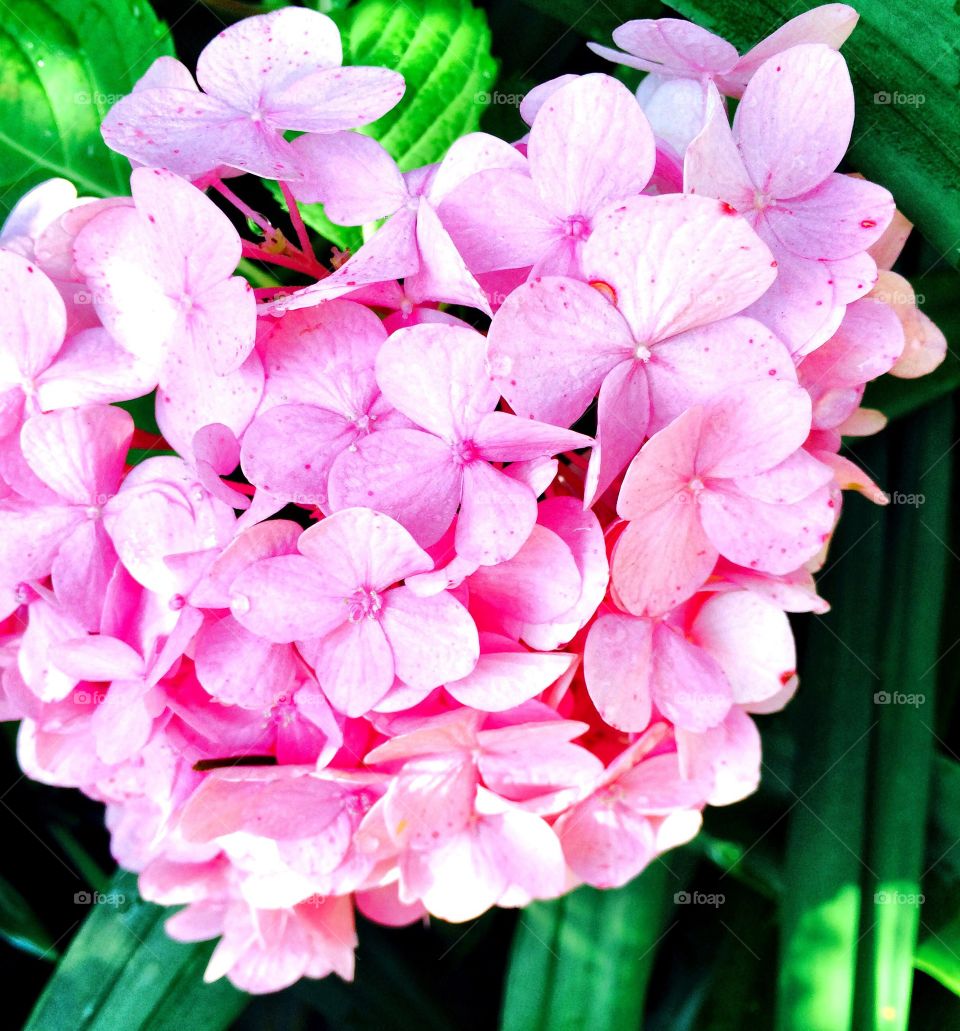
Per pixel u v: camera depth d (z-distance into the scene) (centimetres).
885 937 43
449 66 44
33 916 48
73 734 40
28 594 39
